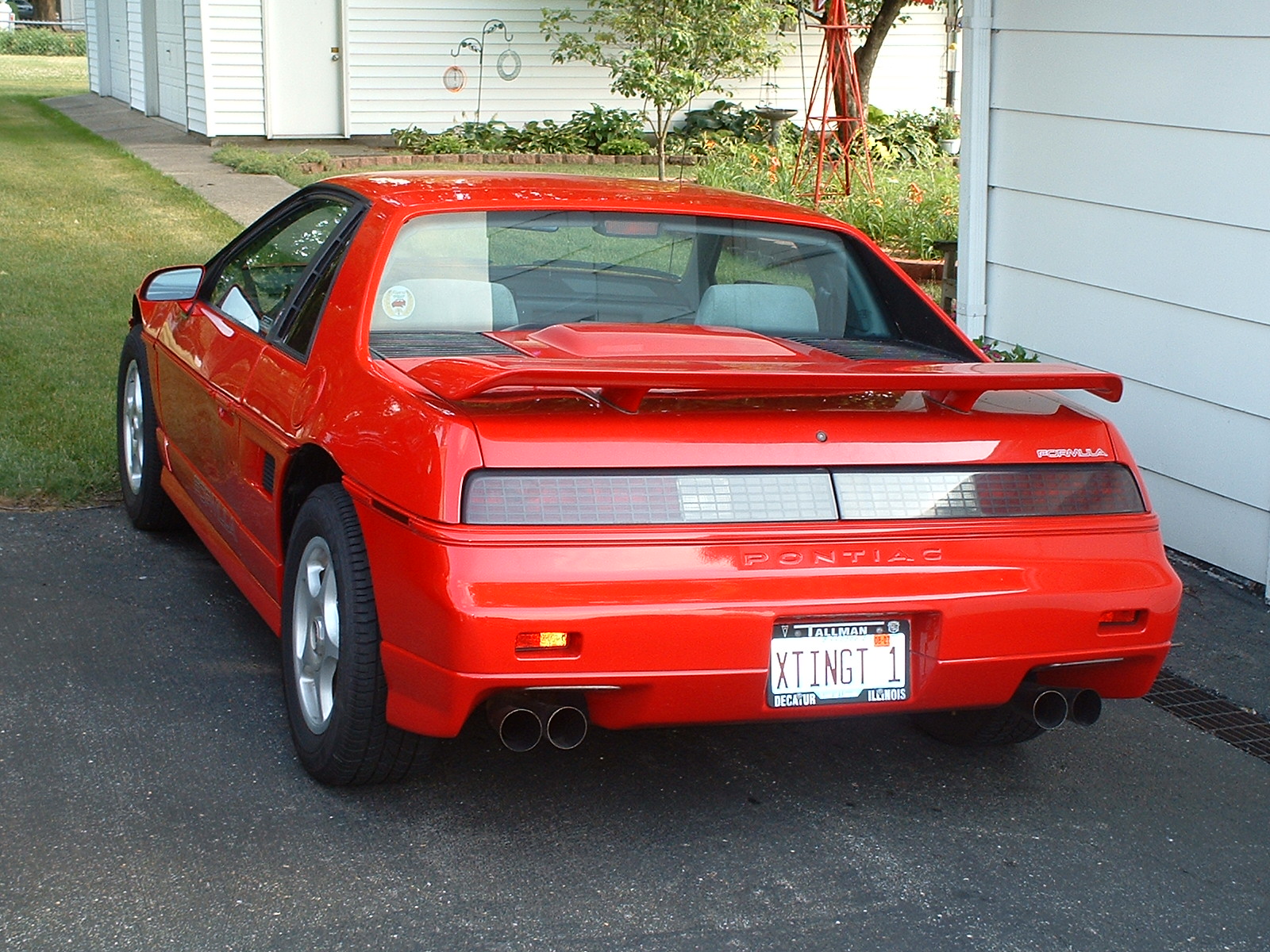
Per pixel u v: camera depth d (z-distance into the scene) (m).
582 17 20.91
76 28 58.25
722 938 3.04
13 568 5.17
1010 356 6.38
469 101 20.86
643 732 4.11
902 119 21.56
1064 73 6.36
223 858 3.27
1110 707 4.52
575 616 3.02
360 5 20.12
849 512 3.24
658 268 4.12
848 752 4.07
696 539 3.12
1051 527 3.39
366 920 3.04
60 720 3.95
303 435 3.64
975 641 3.30
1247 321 5.48
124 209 13.70
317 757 3.56
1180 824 3.72
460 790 3.68
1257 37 5.32
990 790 3.87
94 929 2.96
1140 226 5.99
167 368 5.16
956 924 3.15
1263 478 5.47
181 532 5.70
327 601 3.51
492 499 3.04
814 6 18.61
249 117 20.16
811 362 3.52
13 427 6.75
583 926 3.06
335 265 4.07
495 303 3.91
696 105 21.86
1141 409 6.09
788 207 4.50
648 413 3.23
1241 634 5.13
